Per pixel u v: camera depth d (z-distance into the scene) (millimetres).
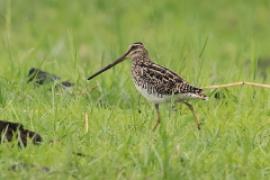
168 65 17344
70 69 17906
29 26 26344
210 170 12055
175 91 14445
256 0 30484
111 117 14352
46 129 13547
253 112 15094
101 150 12641
